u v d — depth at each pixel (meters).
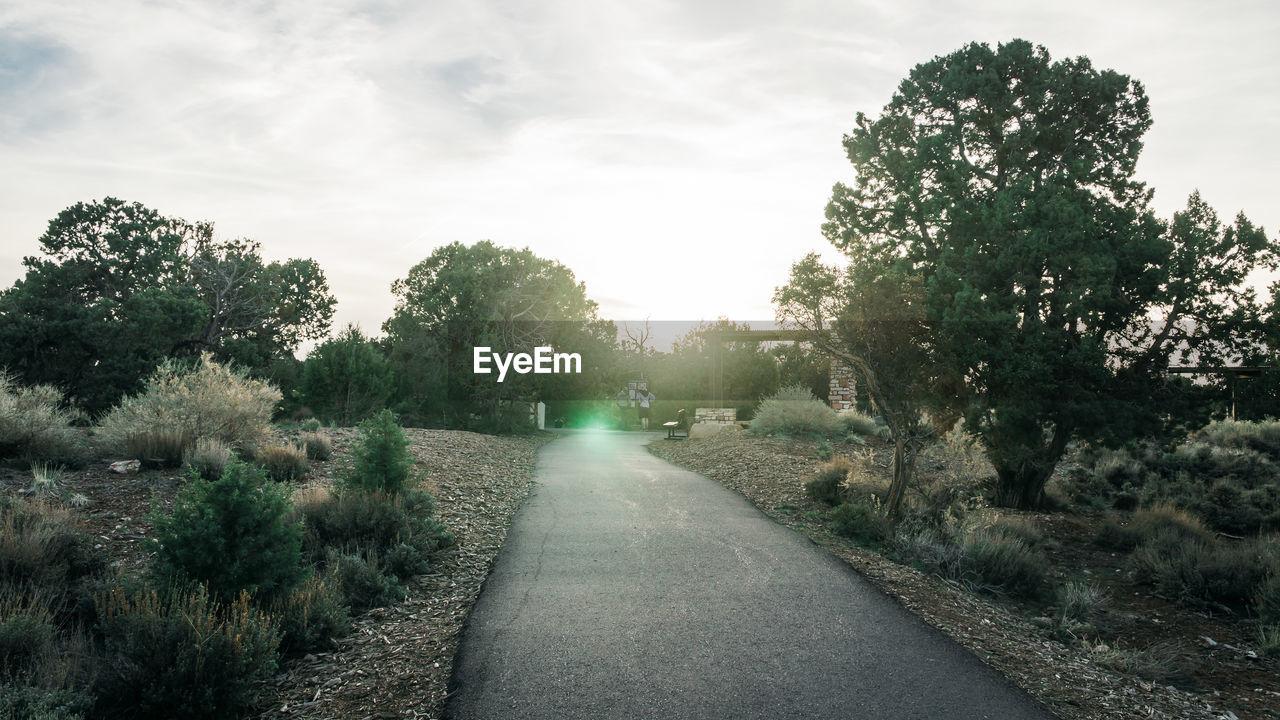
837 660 5.33
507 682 4.76
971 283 12.88
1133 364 12.40
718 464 16.23
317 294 45.59
